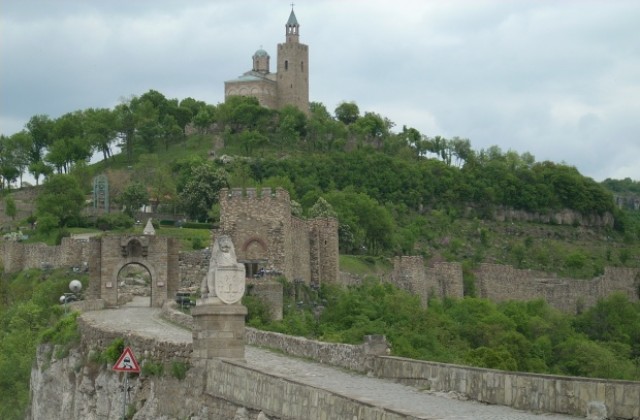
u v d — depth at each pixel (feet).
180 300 335.26
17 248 520.42
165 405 153.69
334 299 407.64
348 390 140.05
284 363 171.83
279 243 407.23
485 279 630.33
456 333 378.12
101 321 224.94
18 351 306.76
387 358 152.76
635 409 110.11
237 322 146.51
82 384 183.01
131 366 158.81
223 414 137.90
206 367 145.18
